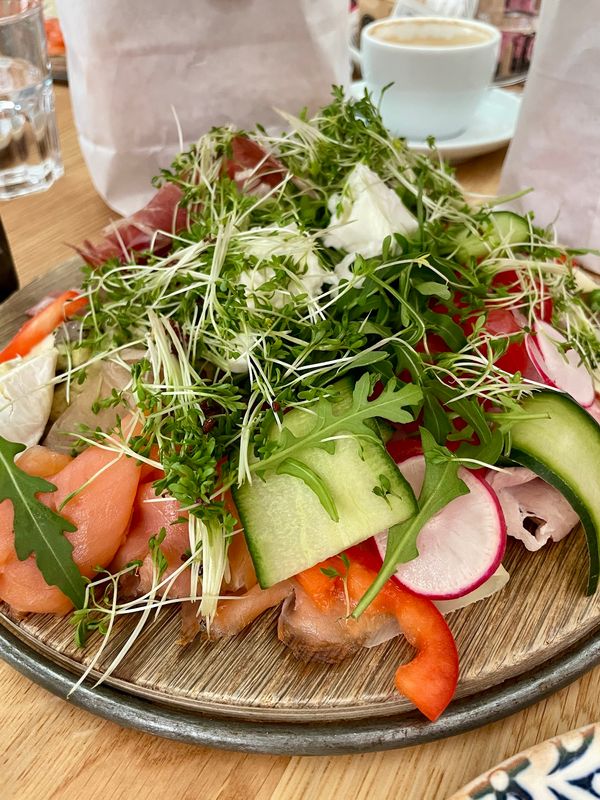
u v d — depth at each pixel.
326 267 0.27
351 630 0.21
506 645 0.21
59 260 0.40
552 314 0.29
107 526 0.22
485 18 0.57
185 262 0.28
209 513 0.21
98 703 0.21
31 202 0.46
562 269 0.30
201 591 0.23
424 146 0.44
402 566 0.22
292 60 0.41
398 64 0.43
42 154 0.43
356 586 0.21
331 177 0.31
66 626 0.22
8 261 0.36
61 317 0.29
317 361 0.25
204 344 0.26
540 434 0.23
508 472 0.23
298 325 0.25
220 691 0.20
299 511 0.21
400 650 0.21
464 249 0.30
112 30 0.38
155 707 0.21
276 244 0.27
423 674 0.20
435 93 0.44
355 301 0.25
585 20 0.34
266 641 0.22
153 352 0.25
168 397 0.24
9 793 0.19
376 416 0.22
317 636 0.21
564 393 0.24
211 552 0.22
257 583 0.22
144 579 0.22
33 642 0.22
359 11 0.61
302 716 0.20
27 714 0.21
